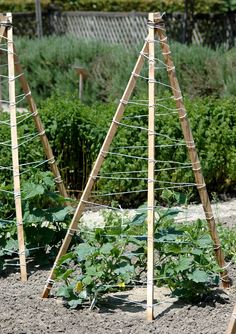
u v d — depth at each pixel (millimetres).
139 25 21922
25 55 16375
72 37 17828
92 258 5824
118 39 22453
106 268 5832
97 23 22938
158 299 5922
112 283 5957
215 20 20812
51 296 6012
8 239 6742
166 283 6125
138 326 5414
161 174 9273
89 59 15680
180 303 5844
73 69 15727
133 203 9266
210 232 6039
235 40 20500
